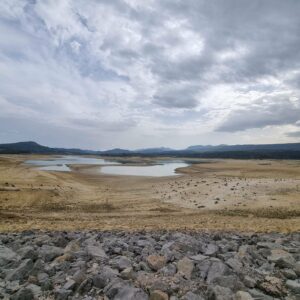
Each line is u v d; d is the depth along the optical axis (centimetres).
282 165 8450
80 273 610
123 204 2498
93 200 2725
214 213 2055
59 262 715
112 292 537
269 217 1888
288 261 728
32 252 748
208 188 3142
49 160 12594
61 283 594
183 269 659
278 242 1005
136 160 14138
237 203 2408
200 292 557
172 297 527
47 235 1045
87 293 554
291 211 2061
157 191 3300
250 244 999
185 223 1639
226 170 6581
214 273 628
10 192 2753
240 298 509
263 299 528
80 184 4028
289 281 611
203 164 10012
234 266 683
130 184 4184
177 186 3541
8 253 779
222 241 1000
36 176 4269
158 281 570
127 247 877
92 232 1238
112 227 1472
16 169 5344
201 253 827
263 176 4750
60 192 3039
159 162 12162
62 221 1702
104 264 711
